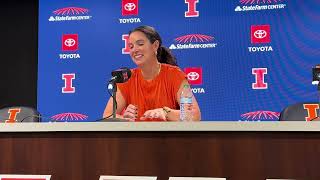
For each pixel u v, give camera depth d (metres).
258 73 5.17
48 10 5.65
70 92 5.53
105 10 5.55
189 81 5.32
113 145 1.55
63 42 5.59
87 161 1.56
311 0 5.13
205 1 5.33
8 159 1.61
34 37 5.69
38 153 1.59
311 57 5.09
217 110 5.23
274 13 5.18
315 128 1.41
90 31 5.56
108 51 5.51
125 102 5.43
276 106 5.11
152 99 5.40
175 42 5.38
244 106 5.18
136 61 5.46
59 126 1.57
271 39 5.17
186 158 1.50
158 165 1.51
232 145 1.47
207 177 1.47
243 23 5.24
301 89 5.08
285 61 5.12
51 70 5.58
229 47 5.25
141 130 1.52
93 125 1.55
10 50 5.71
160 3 5.44
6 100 5.70
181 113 3.08
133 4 5.50
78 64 5.55
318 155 1.41
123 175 1.53
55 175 1.57
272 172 1.44
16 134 1.62
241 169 1.46
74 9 5.60
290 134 1.44
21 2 5.73
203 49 5.31
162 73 5.39
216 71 5.26
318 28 5.10
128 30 5.50
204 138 1.49
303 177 1.42
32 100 5.64
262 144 1.45
